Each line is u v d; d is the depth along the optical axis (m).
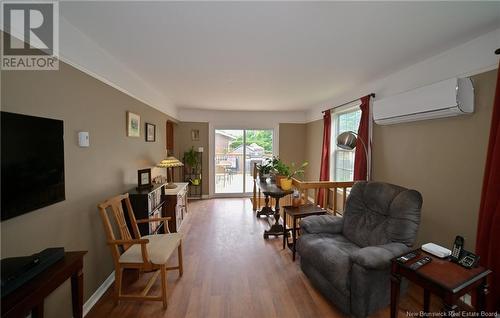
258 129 5.64
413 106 2.14
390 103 2.44
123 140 2.44
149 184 2.73
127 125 2.52
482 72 1.75
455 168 1.96
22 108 1.23
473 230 1.82
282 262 2.51
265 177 3.73
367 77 2.83
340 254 1.78
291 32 1.71
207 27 1.64
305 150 5.67
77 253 1.31
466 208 1.87
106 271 2.07
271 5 1.38
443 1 1.33
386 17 1.50
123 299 1.81
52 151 1.37
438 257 1.43
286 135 5.69
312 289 2.04
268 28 1.66
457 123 1.94
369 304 1.55
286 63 2.36
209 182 5.55
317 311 1.77
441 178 2.08
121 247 2.14
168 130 4.82
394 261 1.41
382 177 2.85
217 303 1.85
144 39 1.83
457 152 1.94
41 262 1.09
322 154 4.37
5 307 0.87
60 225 1.50
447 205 2.03
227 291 2.01
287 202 4.14
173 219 3.21
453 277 1.21
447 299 1.13
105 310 1.76
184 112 5.34
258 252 2.75
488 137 1.71
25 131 1.18
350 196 2.33
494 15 1.47
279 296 1.94
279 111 5.63
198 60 2.28
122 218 2.01
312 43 1.90
